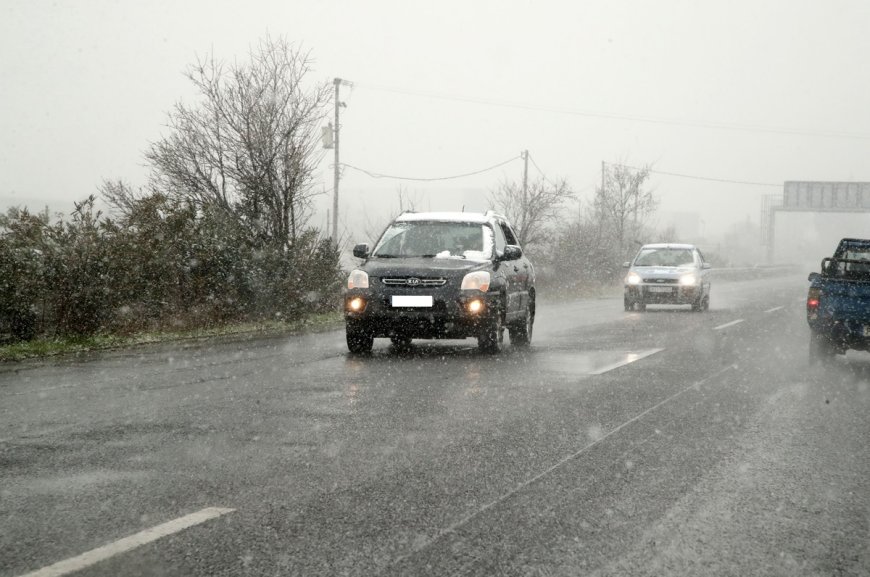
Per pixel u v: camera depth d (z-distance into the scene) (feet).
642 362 38.52
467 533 14.32
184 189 63.00
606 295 114.32
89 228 46.29
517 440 21.67
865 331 37.96
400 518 15.06
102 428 22.74
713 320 65.98
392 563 12.86
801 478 18.38
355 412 25.31
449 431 22.67
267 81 64.54
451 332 39.01
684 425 24.09
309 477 17.74
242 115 63.67
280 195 64.80
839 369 37.35
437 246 42.55
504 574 12.51
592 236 125.70
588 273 119.44
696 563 13.12
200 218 54.60
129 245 48.08
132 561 12.77
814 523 15.21
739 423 24.58
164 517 14.92
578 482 17.72
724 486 17.62
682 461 19.75
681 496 16.80
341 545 13.62
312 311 64.08
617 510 15.78
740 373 35.40
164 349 43.50
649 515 15.49
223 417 24.40
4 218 43.70
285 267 60.49
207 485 17.03
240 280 56.24
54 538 13.75
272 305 58.80
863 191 267.80
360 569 12.60
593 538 14.17
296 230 65.98
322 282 65.26
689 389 30.76
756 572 12.83
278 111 64.39
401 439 21.58
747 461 19.89
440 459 19.49
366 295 39.24
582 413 25.62
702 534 14.49
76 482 17.19
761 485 17.75
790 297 105.50
